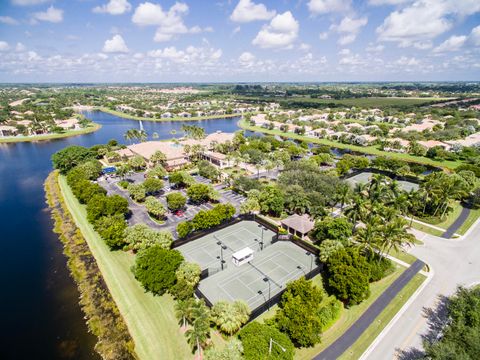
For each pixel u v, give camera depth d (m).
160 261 61.31
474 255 77.31
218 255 76.38
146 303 59.28
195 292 61.12
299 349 49.16
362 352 48.88
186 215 98.81
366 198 90.06
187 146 170.62
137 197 106.50
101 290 64.75
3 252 81.50
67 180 124.50
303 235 85.06
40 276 71.31
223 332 51.88
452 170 146.12
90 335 54.19
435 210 96.12
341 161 144.50
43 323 57.31
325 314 54.81
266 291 63.41
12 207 110.25
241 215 97.38
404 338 51.72
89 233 88.12
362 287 56.91
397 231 63.97
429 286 65.19
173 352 48.84
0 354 51.00
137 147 173.62
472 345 41.59
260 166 154.12
